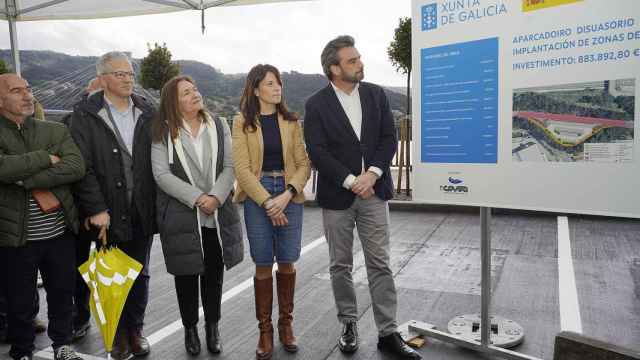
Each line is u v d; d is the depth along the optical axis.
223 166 3.02
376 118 2.88
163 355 3.03
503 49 2.45
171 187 2.81
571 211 2.34
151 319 3.62
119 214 2.90
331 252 2.98
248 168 2.84
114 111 2.96
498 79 2.48
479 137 2.58
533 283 4.09
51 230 2.71
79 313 3.29
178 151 2.88
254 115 2.85
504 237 5.62
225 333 3.33
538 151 2.40
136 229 2.98
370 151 2.86
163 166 2.88
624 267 4.40
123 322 2.97
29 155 2.53
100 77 2.89
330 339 3.16
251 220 2.91
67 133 2.76
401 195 7.98
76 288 3.25
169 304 3.92
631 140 2.15
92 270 2.40
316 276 4.47
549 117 2.35
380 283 2.88
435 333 3.01
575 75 2.25
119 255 2.49
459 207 7.08
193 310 3.01
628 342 2.99
